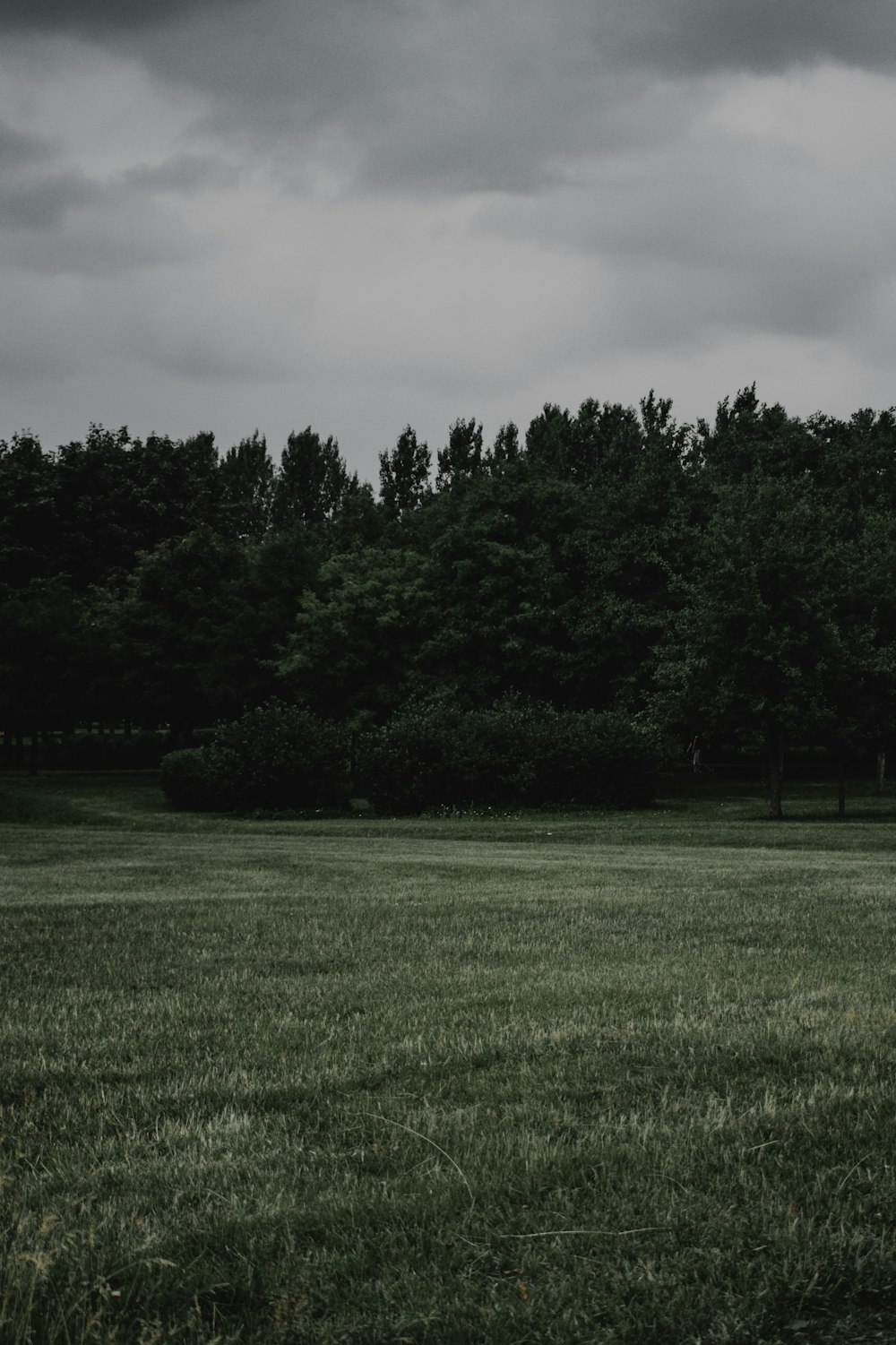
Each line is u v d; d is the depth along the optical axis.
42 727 47.44
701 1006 6.68
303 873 15.36
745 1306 3.18
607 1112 4.78
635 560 36.56
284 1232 3.61
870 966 8.05
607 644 36.16
